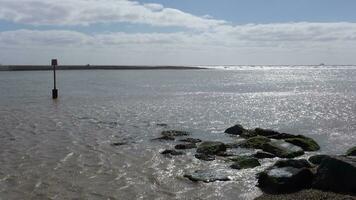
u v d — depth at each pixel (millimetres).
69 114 39188
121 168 19938
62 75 169000
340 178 15531
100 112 41094
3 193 16250
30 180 17891
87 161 21141
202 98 58500
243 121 36156
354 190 15258
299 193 15352
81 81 111688
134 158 21891
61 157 21859
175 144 25594
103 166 20250
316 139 28125
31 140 26188
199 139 26828
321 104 50656
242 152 23266
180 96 61906
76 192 16469
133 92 70250
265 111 43312
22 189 16750
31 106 46125
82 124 33094
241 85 96250
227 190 16719
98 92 69625
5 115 37906
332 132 30891
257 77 154375
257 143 24438
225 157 22031
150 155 22578
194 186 17281
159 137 27578
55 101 52344
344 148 25141
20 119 35375
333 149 24828
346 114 41031
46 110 42312
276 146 22984
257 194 16188
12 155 22172
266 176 16875
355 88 84438
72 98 56906
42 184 17391
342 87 88375
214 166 20312
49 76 152250
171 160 21500
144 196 16078
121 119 36281
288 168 17016
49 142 25625
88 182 17719
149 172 19297
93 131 29891
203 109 44531
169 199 15758
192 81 115938
